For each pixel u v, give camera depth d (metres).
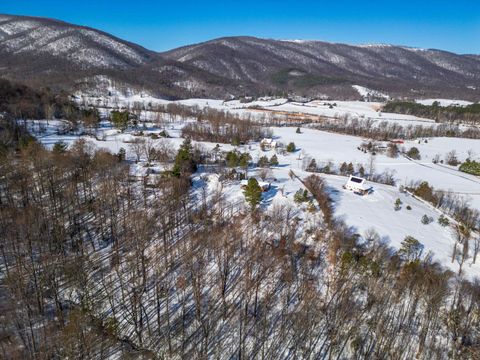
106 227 60.25
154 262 51.94
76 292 45.03
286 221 63.88
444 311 43.00
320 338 40.25
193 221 64.25
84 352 35.75
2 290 43.62
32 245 51.97
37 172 69.62
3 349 35.34
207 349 38.72
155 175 83.69
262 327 41.41
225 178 86.06
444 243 63.31
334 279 48.81
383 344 38.69
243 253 53.94
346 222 67.25
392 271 50.00
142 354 37.78
